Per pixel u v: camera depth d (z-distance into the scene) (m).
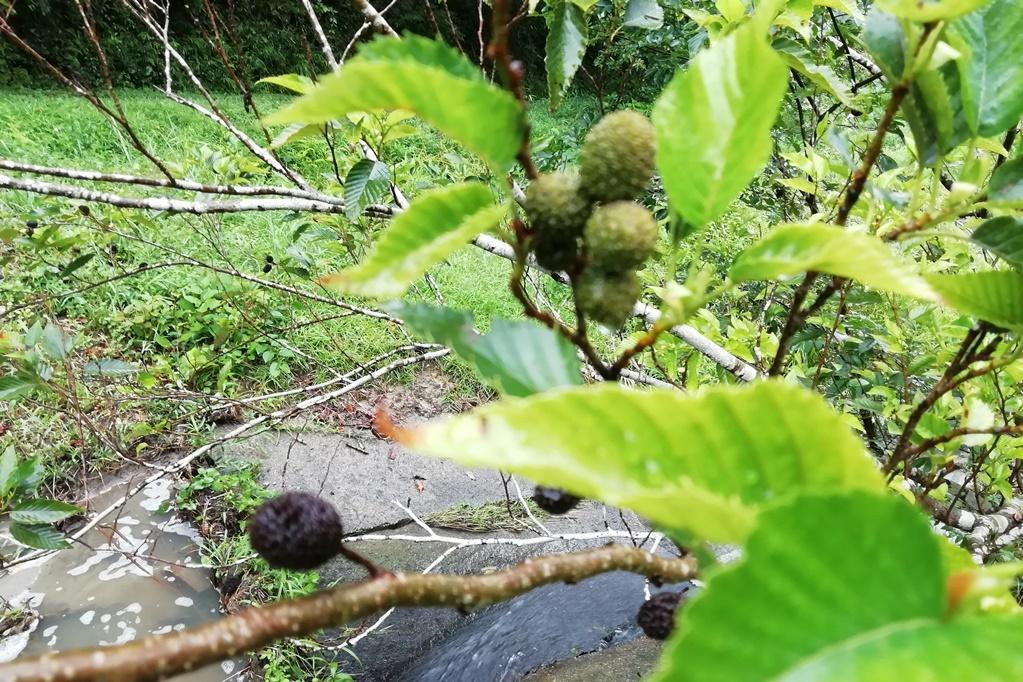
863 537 0.09
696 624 0.08
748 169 0.16
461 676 0.79
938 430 0.38
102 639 0.78
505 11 0.16
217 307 1.19
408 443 0.10
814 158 0.51
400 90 0.15
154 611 0.82
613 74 1.46
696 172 0.16
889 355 0.65
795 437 0.11
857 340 0.61
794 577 0.09
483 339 0.17
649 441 0.11
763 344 0.54
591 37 0.76
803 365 0.57
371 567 0.13
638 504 0.10
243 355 1.17
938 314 0.53
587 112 1.24
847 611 0.09
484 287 1.48
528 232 0.17
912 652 0.09
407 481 1.05
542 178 0.16
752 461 0.11
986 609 0.12
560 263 0.17
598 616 0.88
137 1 0.55
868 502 0.09
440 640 0.85
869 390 0.56
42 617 0.80
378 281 0.15
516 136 0.16
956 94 0.22
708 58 0.16
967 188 0.22
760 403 0.11
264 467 1.02
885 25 0.21
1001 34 0.21
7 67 2.28
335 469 1.04
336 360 1.19
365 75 0.14
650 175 0.16
